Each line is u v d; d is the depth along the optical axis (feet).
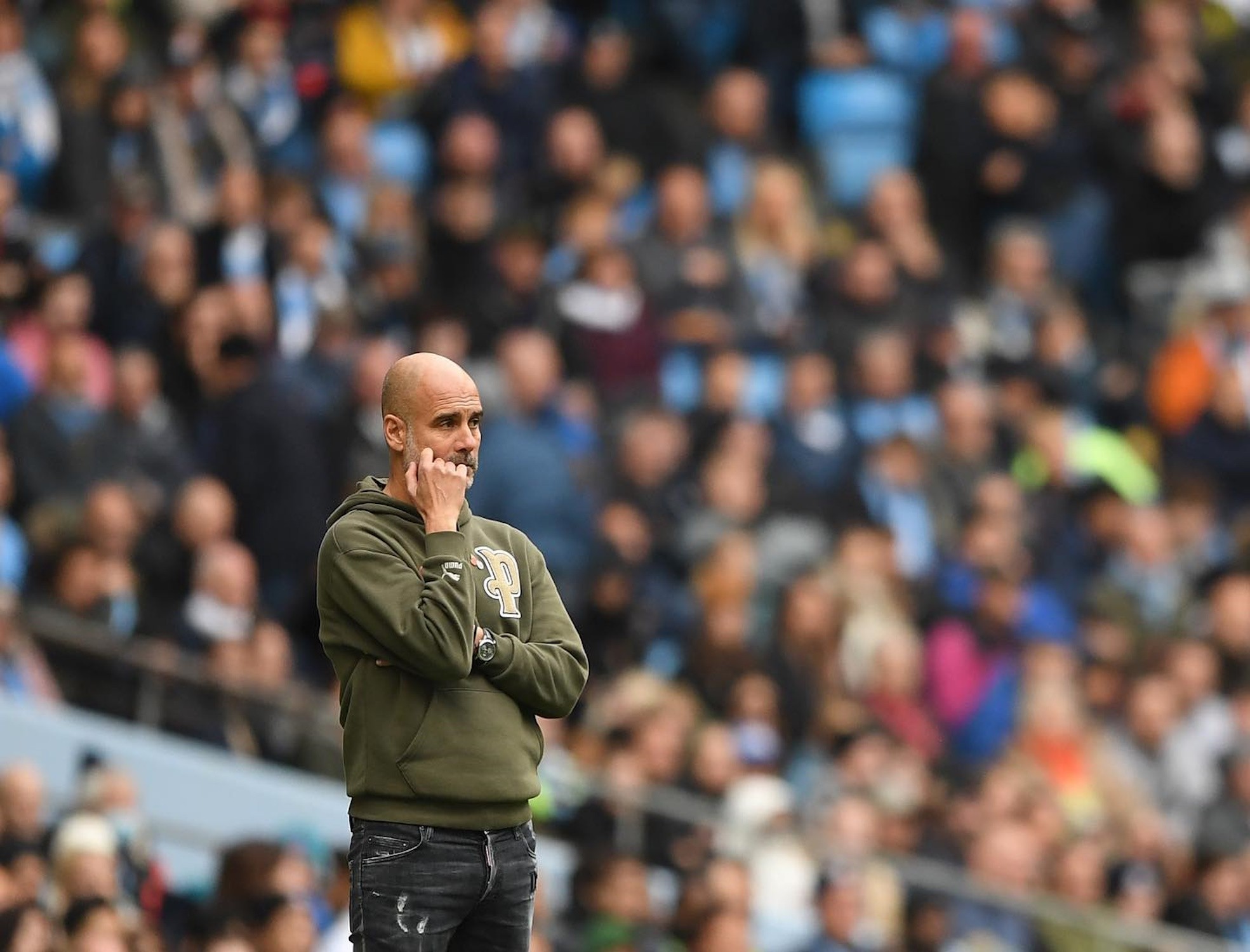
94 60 190.60
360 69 215.10
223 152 199.41
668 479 179.22
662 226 202.69
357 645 65.26
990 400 212.23
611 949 132.98
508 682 65.41
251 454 160.86
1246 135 248.52
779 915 142.82
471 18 228.22
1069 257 231.71
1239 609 187.21
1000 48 245.04
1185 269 233.55
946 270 224.33
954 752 172.96
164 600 145.89
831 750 160.97
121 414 158.92
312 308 177.17
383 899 64.28
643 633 166.20
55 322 168.14
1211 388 216.95
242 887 122.72
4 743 129.59
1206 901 164.14
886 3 246.06
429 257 198.39
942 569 184.85
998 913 149.89
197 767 135.44
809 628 167.22
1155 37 246.68
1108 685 185.37
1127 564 197.88
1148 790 175.83
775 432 188.14
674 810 144.05
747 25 232.12
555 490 167.02
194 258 176.35
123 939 115.75
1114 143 236.22
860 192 231.71
